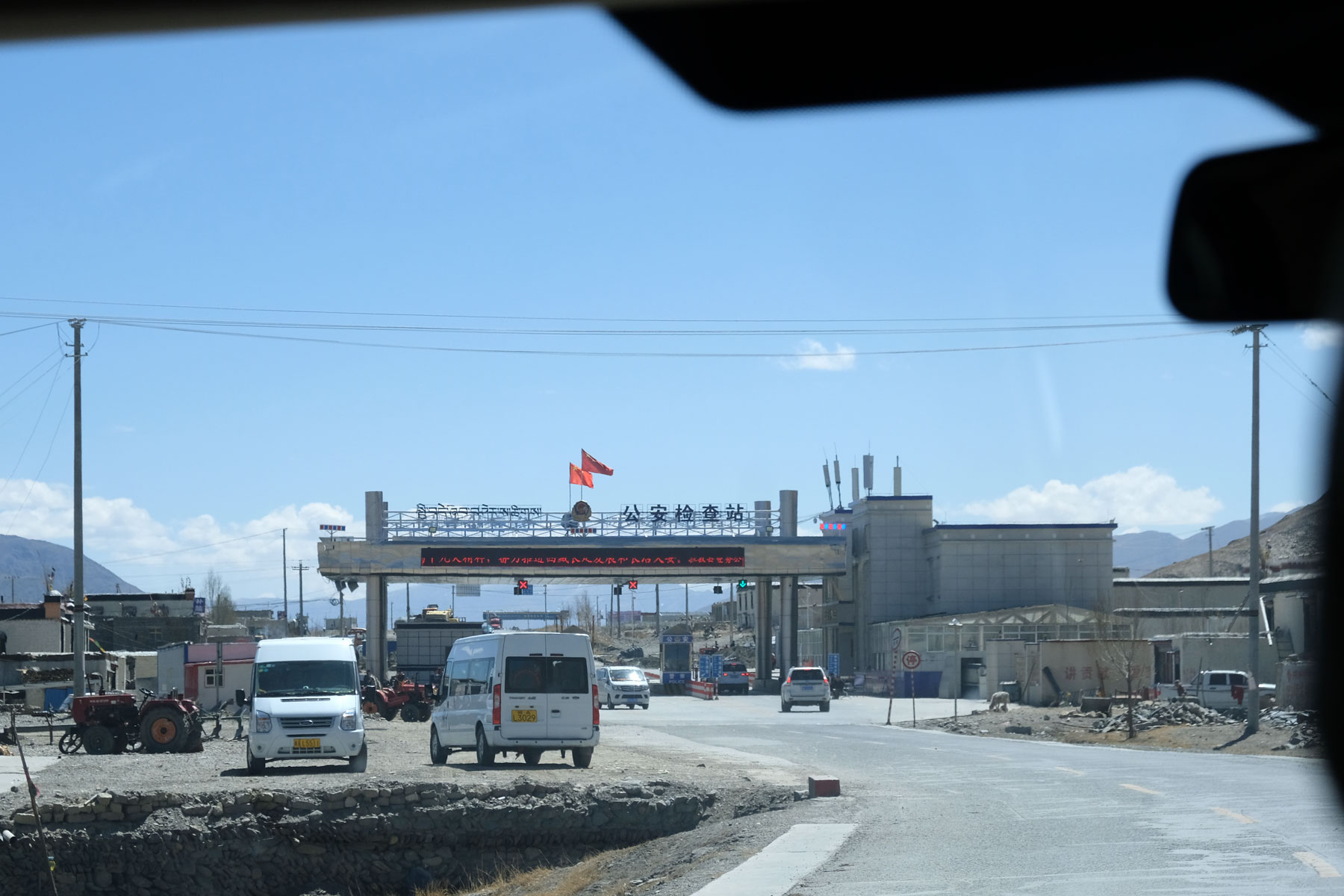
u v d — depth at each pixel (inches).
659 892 538.6
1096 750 1232.2
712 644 5787.4
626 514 3115.2
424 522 3058.6
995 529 3216.0
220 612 5482.3
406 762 1173.7
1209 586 3250.5
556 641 1053.8
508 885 806.5
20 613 2908.5
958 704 2481.5
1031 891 426.3
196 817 852.6
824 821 669.9
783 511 3240.7
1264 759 1048.8
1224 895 402.6
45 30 119.4
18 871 805.2
